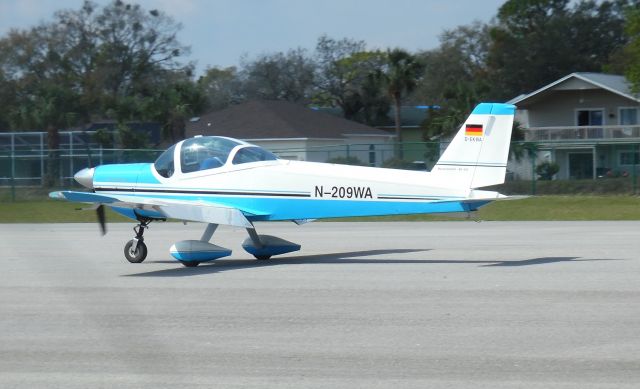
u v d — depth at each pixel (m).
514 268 22.78
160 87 123.19
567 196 58.25
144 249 26.66
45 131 97.31
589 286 19.47
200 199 25.81
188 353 14.19
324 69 125.69
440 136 88.38
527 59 122.94
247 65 129.25
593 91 86.06
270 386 12.21
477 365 12.98
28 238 37.94
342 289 19.95
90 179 27.41
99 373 13.12
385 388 11.97
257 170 25.23
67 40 127.31
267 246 26.41
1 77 122.56
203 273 23.59
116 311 17.98
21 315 17.75
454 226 40.72
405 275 21.95
